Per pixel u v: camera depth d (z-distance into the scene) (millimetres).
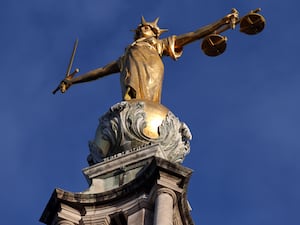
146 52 46562
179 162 43719
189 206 41562
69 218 41469
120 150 43625
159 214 40031
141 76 45750
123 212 41469
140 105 44219
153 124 43812
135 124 43656
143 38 47375
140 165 42844
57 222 41375
